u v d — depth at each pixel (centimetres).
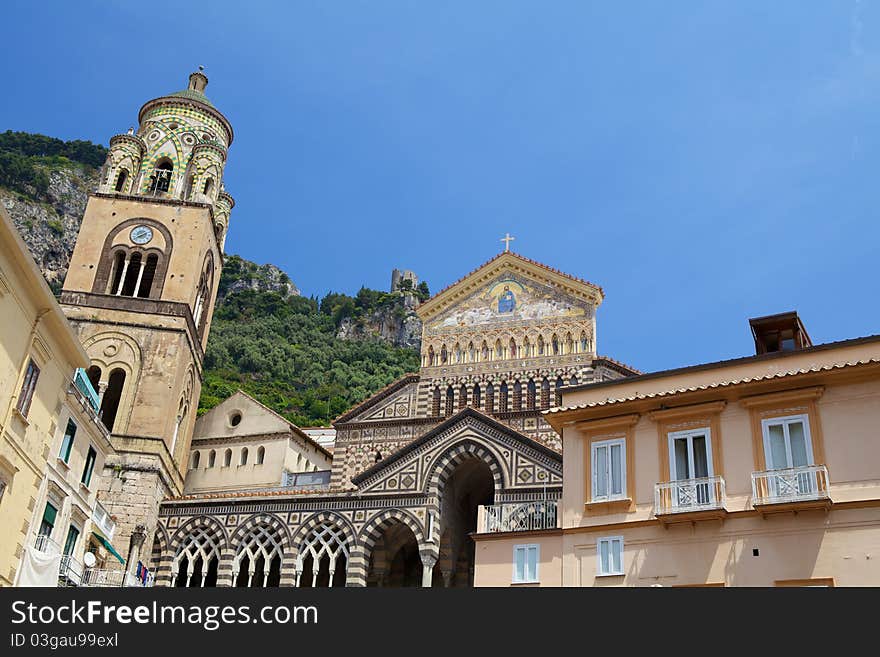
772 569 3052
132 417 5819
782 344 3859
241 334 15625
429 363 6450
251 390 12006
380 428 6262
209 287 6988
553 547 3544
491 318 6475
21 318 3519
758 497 3164
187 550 5456
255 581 5528
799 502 3062
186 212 6656
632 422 3553
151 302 6244
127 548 5325
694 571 3172
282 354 14500
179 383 6150
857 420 3166
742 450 3306
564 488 3588
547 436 5791
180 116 7200
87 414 4300
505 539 3650
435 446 5206
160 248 6506
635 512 3394
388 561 5394
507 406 6125
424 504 5072
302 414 11844
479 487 5684
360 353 16150
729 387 3394
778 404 3316
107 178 6775
